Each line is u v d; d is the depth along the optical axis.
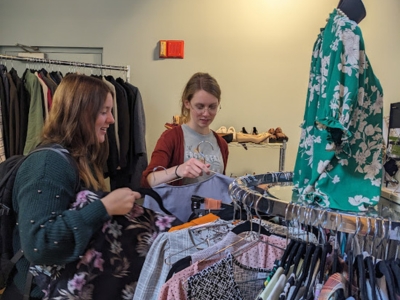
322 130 0.67
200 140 1.45
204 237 0.91
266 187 0.90
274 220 0.93
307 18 2.65
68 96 0.94
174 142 1.39
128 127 2.45
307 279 0.71
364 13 0.67
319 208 0.66
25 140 2.25
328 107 0.63
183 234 0.88
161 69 2.74
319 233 0.78
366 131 0.70
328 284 0.64
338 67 0.63
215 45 2.70
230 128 2.55
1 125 2.14
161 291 0.76
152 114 2.78
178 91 2.74
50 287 0.85
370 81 0.69
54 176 0.81
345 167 0.70
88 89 0.95
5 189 0.86
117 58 2.75
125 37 2.74
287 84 2.70
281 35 2.67
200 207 1.11
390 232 0.60
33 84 2.24
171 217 0.98
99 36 2.75
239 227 0.87
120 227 0.89
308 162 0.75
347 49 0.64
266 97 2.72
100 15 2.73
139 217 0.94
